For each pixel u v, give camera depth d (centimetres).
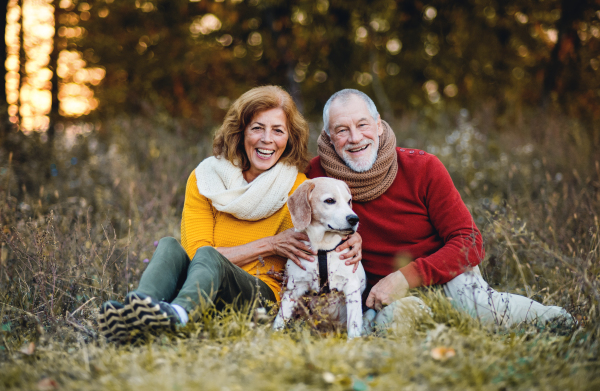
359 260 317
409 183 325
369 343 241
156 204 494
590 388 193
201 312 250
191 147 737
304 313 310
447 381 193
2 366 221
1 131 600
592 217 395
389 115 1048
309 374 195
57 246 350
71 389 189
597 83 944
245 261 311
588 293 290
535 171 596
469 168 625
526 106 1056
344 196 309
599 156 546
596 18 921
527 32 1052
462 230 310
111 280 350
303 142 342
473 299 288
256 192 314
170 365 207
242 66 1243
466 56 1163
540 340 239
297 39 1197
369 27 1182
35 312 300
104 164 654
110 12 1095
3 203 408
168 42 1204
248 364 206
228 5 1164
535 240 368
